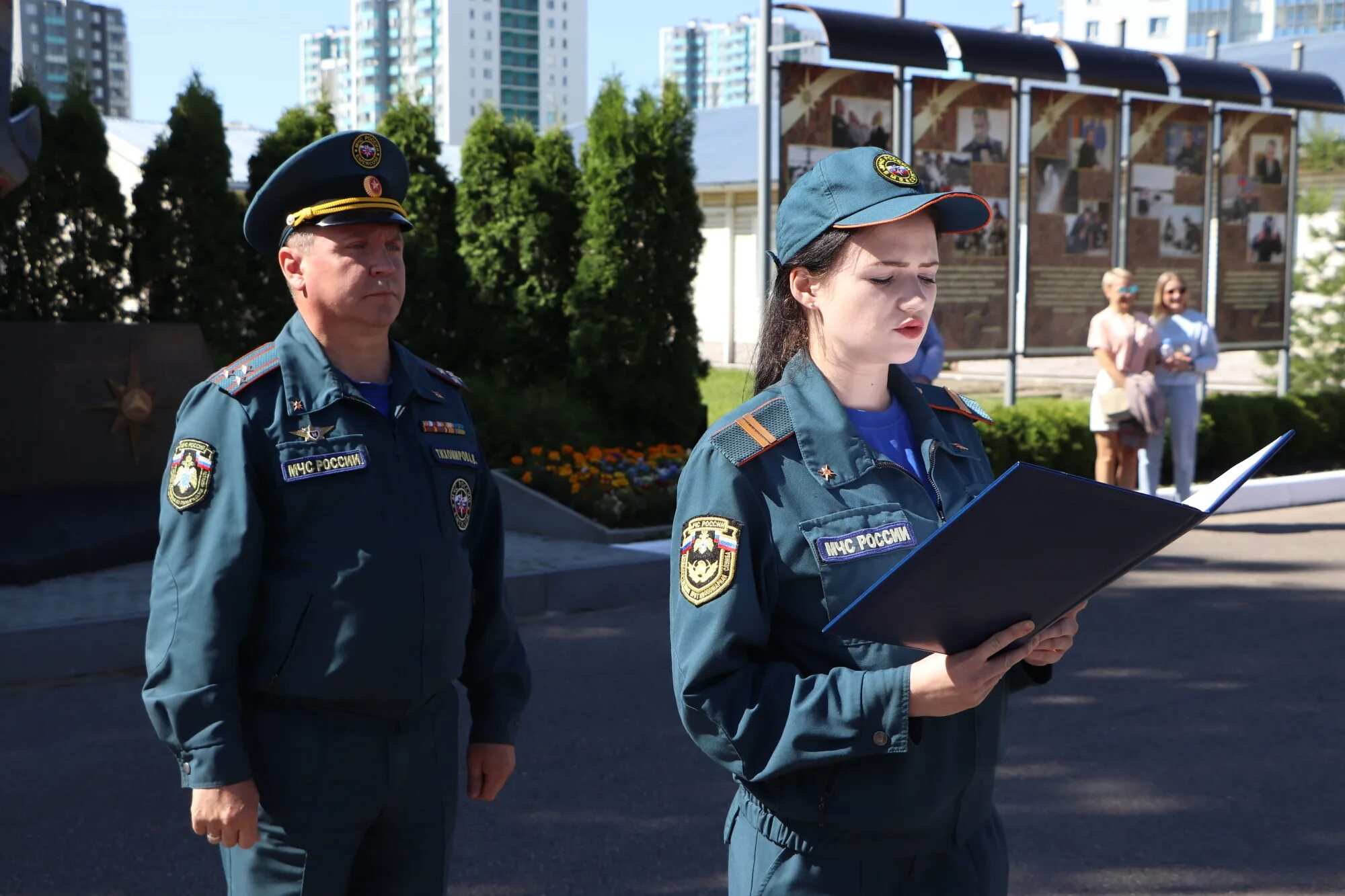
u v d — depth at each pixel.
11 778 4.66
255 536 2.25
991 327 12.35
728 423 1.93
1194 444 10.28
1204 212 13.77
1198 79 13.03
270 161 11.45
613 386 11.53
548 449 10.46
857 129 11.22
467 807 4.41
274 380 2.36
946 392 2.18
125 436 8.49
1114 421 9.73
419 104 11.96
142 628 6.27
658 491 9.45
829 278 1.93
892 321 1.90
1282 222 14.52
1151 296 13.53
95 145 10.39
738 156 27.61
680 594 1.88
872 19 10.98
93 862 3.95
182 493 2.27
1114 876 3.89
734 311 26.69
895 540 1.89
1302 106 14.05
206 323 10.82
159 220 10.70
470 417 2.64
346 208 2.37
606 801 4.47
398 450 2.42
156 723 2.24
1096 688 5.83
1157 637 6.73
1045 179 12.50
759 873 1.93
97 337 8.46
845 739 1.75
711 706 1.82
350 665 2.28
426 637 2.35
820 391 1.96
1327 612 7.32
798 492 1.89
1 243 10.04
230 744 2.20
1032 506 1.51
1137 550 1.62
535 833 4.19
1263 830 4.23
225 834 2.19
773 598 1.90
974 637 1.70
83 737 5.12
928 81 11.61
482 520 2.63
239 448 2.28
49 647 5.97
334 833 2.30
